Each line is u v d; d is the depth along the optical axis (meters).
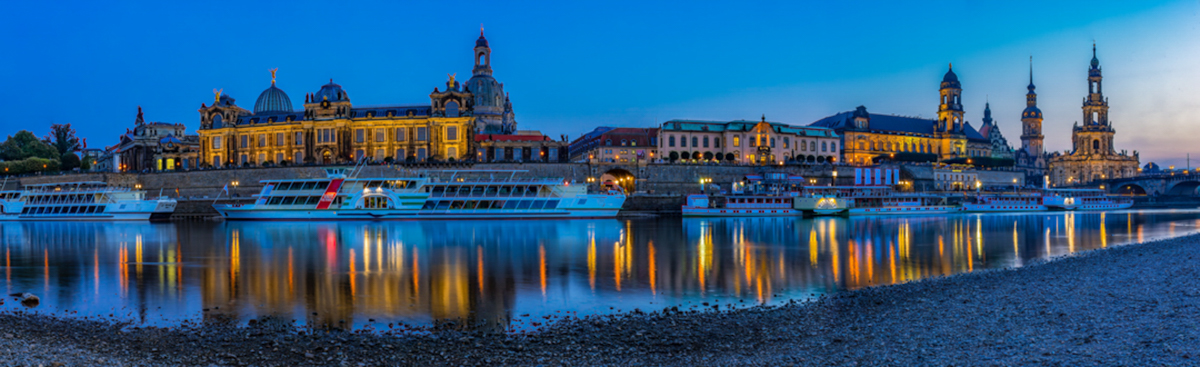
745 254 62.56
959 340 27.34
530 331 31.34
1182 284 35.66
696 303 38.19
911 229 94.31
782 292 41.59
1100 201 169.00
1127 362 23.36
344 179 116.06
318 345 28.70
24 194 126.75
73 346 28.02
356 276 48.84
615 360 26.27
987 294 36.81
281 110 194.12
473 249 67.12
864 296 38.59
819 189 153.88
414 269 52.50
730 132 185.50
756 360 25.77
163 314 35.56
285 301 39.06
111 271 51.75
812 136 197.75
